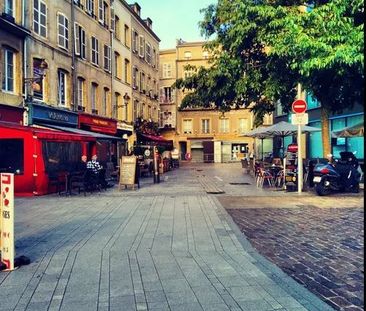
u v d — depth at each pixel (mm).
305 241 6066
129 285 4125
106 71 26250
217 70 17266
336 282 4227
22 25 16594
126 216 8383
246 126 49219
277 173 15180
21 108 16312
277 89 14859
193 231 6816
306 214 8477
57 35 19672
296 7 14250
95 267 4770
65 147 14641
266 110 20406
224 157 49688
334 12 11375
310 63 10969
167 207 9562
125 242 6043
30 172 12539
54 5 19422
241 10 14695
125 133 29766
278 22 12898
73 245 5863
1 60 15328
